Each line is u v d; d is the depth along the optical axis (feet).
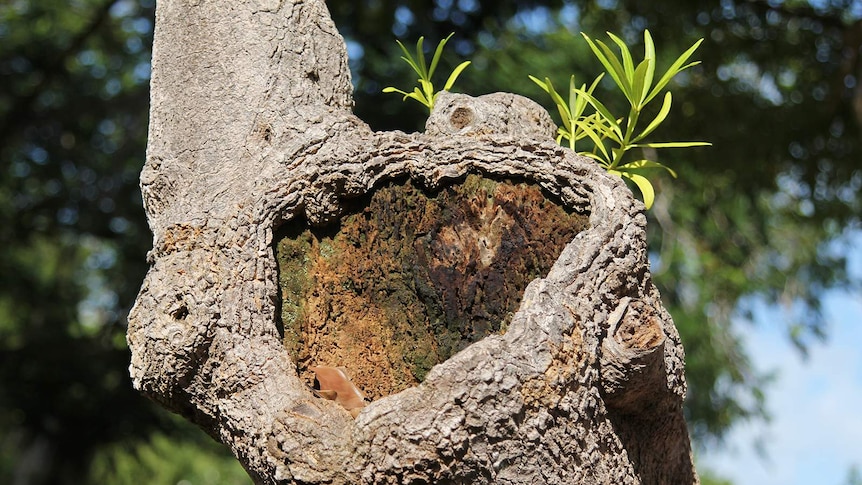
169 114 8.72
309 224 8.36
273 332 7.61
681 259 38.60
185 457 60.90
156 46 9.05
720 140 27.78
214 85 8.70
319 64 9.05
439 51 10.56
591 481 7.14
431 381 6.71
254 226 7.88
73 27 41.73
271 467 7.06
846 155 28.04
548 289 7.11
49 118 40.14
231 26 8.89
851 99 27.20
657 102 26.63
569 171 8.13
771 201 40.91
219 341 7.44
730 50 27.99
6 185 39.73
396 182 8.50
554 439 6.87
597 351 7.18
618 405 7.55
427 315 8.48
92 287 49.78
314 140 8.27
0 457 55.11
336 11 30.40
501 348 6.81
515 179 8.37
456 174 8.35
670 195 37.70
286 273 8.26
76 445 42.11
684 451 8.68
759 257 46.16
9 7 41.93
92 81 42.14
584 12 29.25
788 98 28.48
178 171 8.43
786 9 27.81
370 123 30.73
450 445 6.64
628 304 7.45
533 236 8.30
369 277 8.52
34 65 40.68
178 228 7.81
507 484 6.79
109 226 39.55
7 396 39.73
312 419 6.90
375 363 8.45
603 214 7.72
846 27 27.73
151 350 7.55
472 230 8.42
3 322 45.34
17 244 40.86
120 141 41.65
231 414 7.38
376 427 6.71
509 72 30.63
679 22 27.53
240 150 8.37
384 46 31.48
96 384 39.60
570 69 31.14
